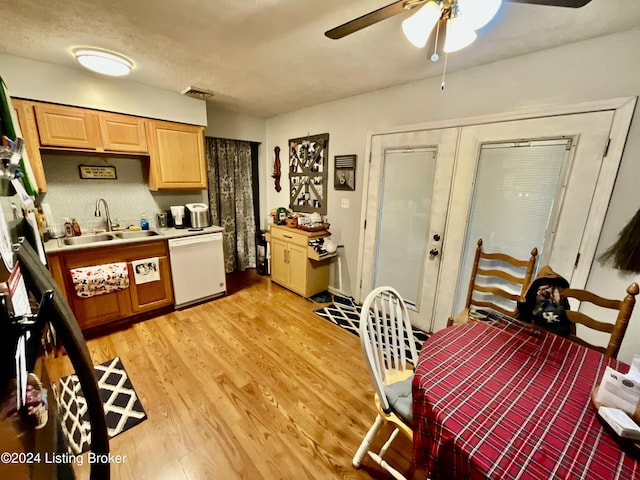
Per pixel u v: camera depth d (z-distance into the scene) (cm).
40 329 46
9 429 45
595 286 177
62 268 225
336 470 137
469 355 114
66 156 260
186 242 292
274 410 171
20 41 179
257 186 444
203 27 160
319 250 315
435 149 238
